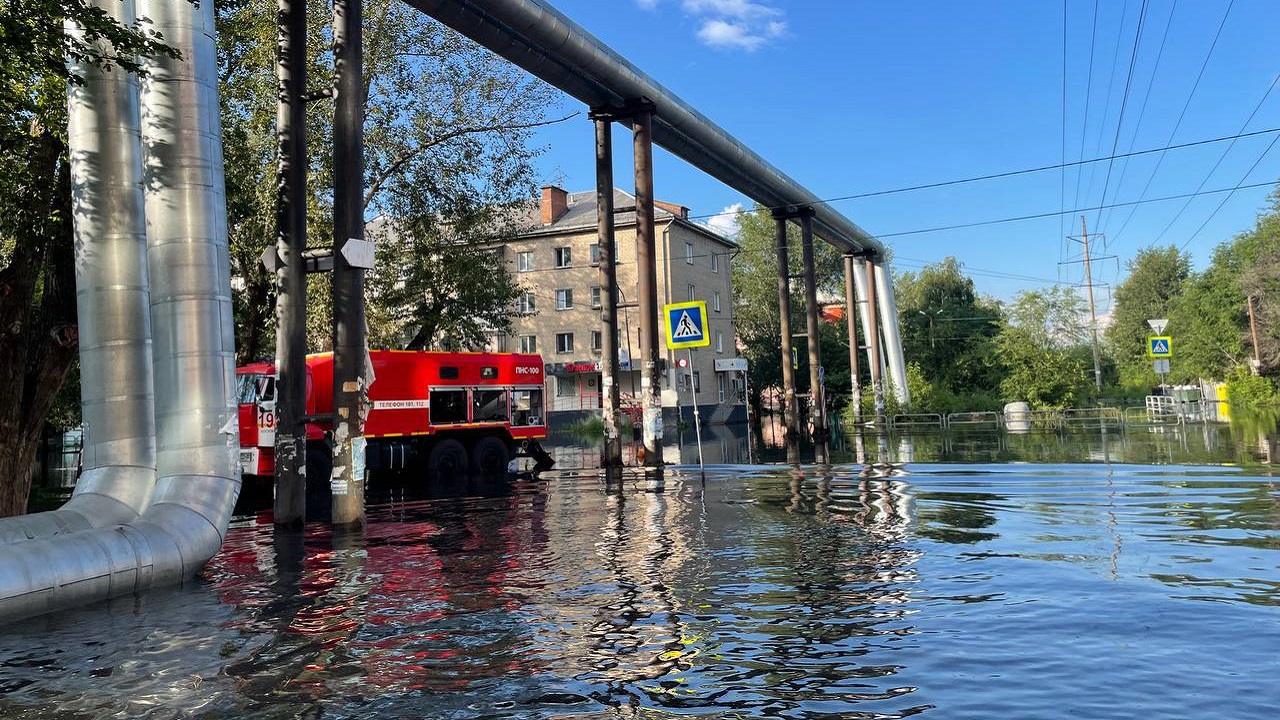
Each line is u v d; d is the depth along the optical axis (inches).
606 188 902.4
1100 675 163.2
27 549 262.7
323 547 377.4
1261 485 468.1
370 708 158.1
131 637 222.5
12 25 331.6
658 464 844.0
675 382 1941.4
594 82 882.1
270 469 644.7
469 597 255.4
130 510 348.5
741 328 2714.1
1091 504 417.4
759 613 221.1
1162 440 869.2
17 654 208.1
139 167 383.6
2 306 465.4
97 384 361.7
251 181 778.2
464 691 165.9
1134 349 3139.8
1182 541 307.3
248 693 169.9
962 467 658.2
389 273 946.7
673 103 951.0
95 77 378.6
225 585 295.0
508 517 460.1
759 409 2491.4
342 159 454.6
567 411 1929.1
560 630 210.5
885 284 1760.6
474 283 971.9
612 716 149.0
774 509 445.1
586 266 2025.1
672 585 260.5
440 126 944.9
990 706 148.1
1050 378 1686.8
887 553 302.8
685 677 170.1
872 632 199.2
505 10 741.9
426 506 535.2
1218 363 1881.2
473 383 820.0
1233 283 1808.6
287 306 458.6
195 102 371.2
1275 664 167.5
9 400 465.7
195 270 358.9
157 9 371.6
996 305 2591.0
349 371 446.6
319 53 827.4
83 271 368.5
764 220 2684.5
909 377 1797.5
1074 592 233.5
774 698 156.0
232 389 367.6
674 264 2015.3
